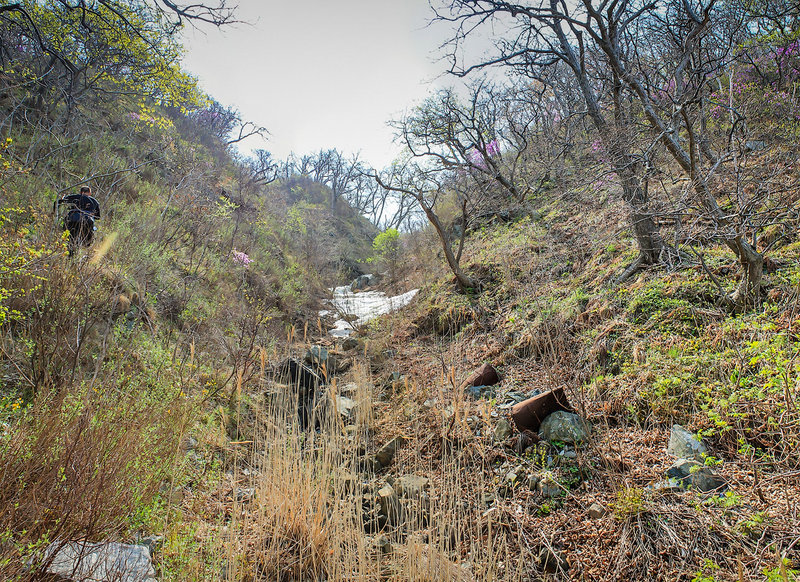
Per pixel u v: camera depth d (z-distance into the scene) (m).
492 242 10.91
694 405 3.71
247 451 4.39
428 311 8.77
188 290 7.29
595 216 8.34
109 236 6.32
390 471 4.21
